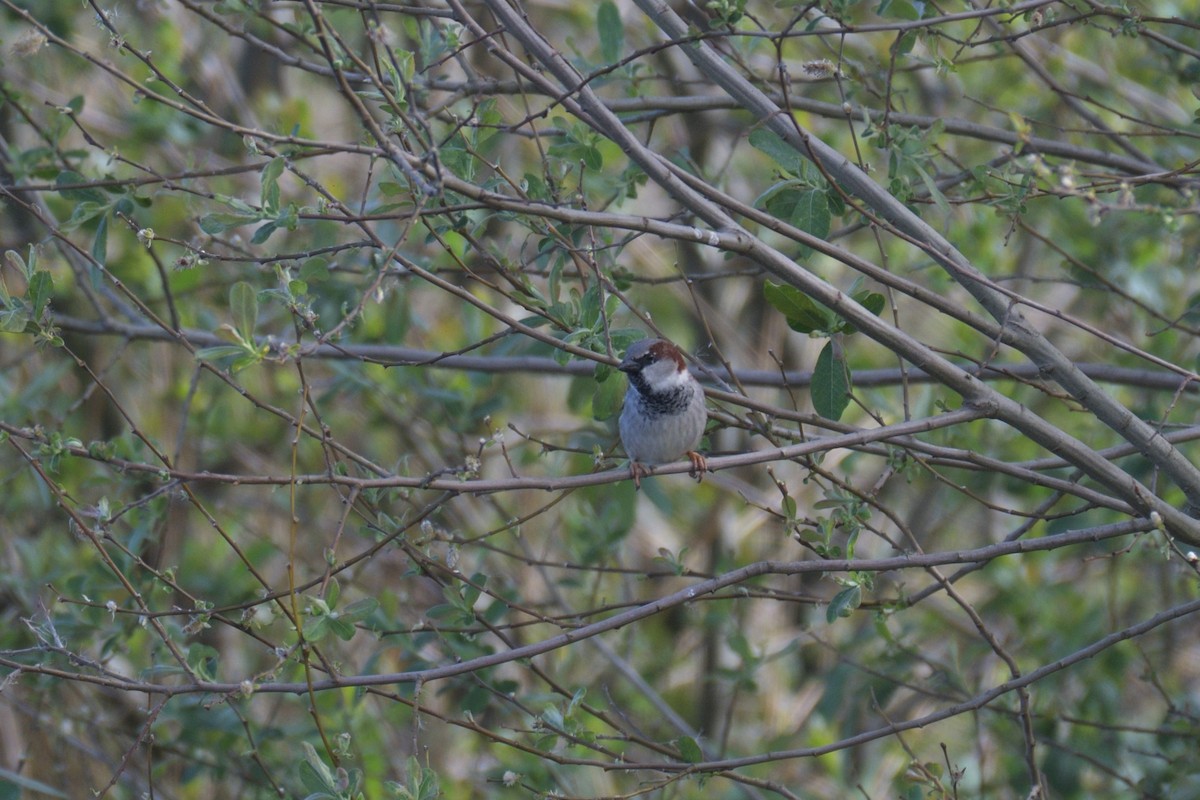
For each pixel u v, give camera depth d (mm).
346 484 6773
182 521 13500
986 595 14469
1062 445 7262
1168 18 7715
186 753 10867
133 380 14234
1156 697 13203
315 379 14336
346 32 12023
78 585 9594
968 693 10547
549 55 7223
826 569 7211
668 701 14539
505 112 12727
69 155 9844
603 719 7703
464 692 10586
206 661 7848
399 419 13414
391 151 6145
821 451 7262
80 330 10078
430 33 8414
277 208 6699
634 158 7176
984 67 13672
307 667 6273
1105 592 14172
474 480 7055
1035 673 7457
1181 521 7340
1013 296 6945
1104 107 8625
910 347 7105
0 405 11195
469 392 12141
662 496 11094
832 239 8703
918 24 7172
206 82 14375
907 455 7938
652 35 13578
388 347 10078
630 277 8930
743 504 15258
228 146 14117
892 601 7820
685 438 8180
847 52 12047
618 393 7957
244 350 6188
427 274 6738
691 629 15477
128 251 12883
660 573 8484
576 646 12773
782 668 14969
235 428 14594
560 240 7410
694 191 7285
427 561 7465
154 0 8797
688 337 15477
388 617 10250
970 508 15203
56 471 6957
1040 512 8008
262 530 14320
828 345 7477
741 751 13594
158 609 10672
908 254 13938
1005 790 12109
